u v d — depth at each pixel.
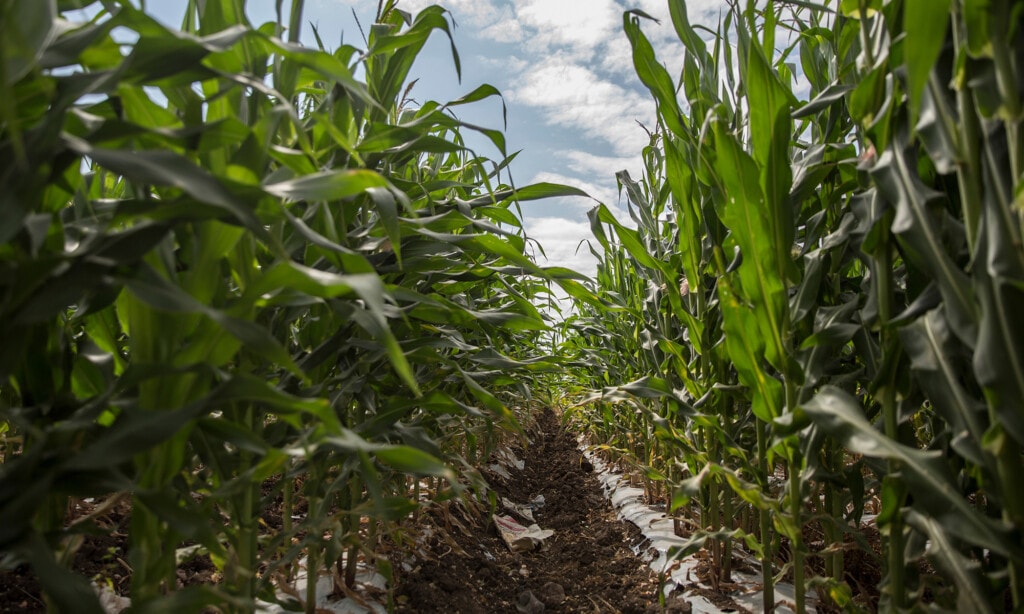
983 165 0.89
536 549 2.91
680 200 1.73
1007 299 0.83
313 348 1.33
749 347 1.37
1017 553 0.84
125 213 0.68
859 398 1.55
